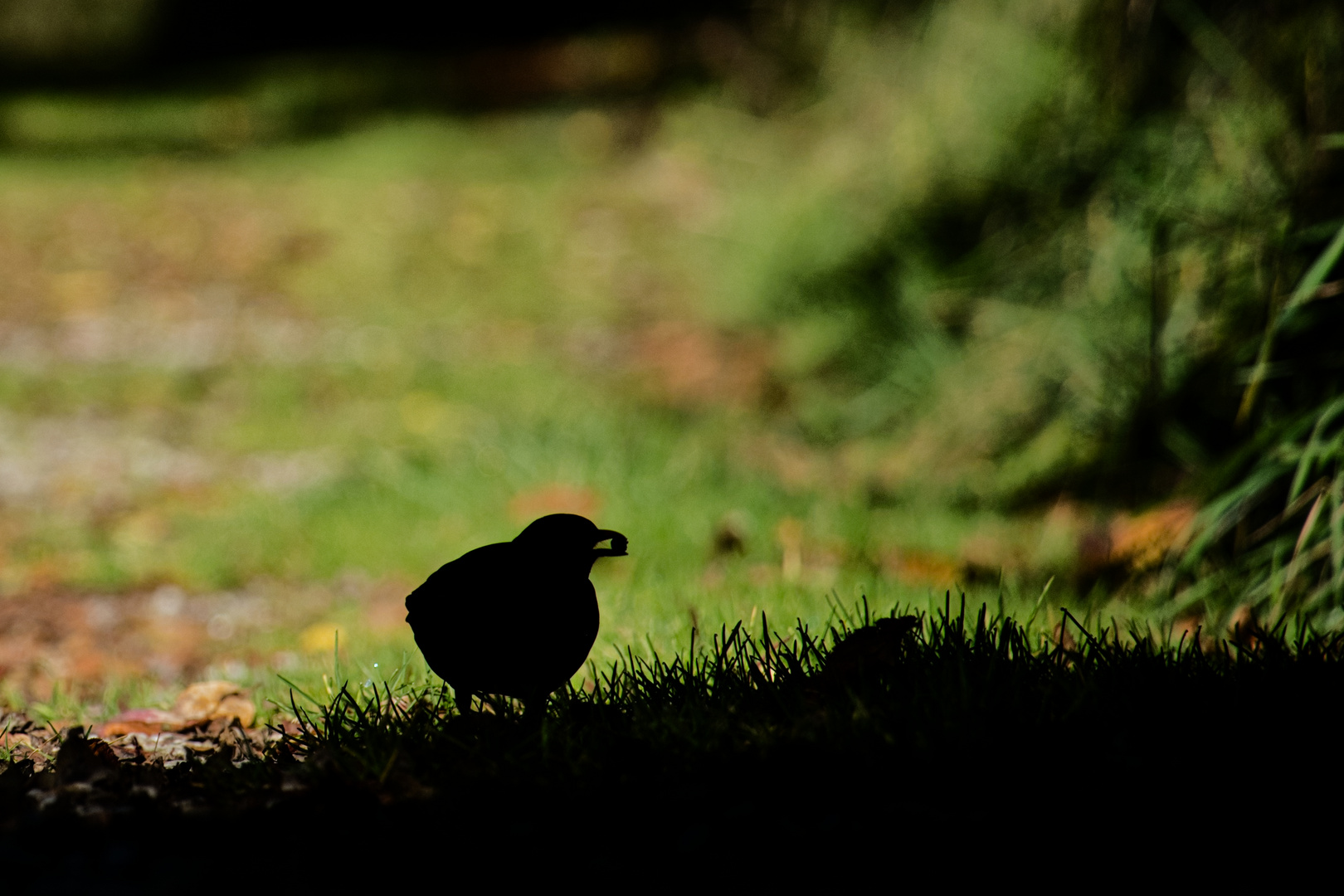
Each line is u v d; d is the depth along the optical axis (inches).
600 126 1274.6
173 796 227.5
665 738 230.4
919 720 228.2
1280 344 419.8
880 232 640.4
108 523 507.8
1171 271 462.6
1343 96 433.4
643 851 202.7
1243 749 222.5
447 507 495.5
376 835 207.3
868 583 358.6
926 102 636.1
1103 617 348.8
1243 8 498.0
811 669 264.7
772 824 207.3
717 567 404.8
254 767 235.0
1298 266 418.3
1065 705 239.0
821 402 614.9
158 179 1163.9
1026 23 588.1
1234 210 447.2
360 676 307.9
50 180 1156.5
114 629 409.4
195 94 1641.2
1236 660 270.8
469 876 196.7
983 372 542.0
